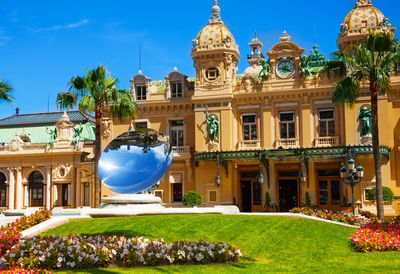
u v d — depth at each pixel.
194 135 52.47
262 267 20.25
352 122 46.69
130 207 32.75
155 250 20.53
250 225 28.00
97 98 42.38
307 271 19.31
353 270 19.17
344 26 48.72
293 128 49.44
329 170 48.53
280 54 49.88
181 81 53.41
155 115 53.94
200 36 51.78
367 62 35.53
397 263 20.52
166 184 52.62
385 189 43.88
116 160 34.16
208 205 49.75
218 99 50.53
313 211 34.56
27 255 19.95
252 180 50.81
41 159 57.31
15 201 57.97
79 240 21.72
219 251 21.06
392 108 47.12
